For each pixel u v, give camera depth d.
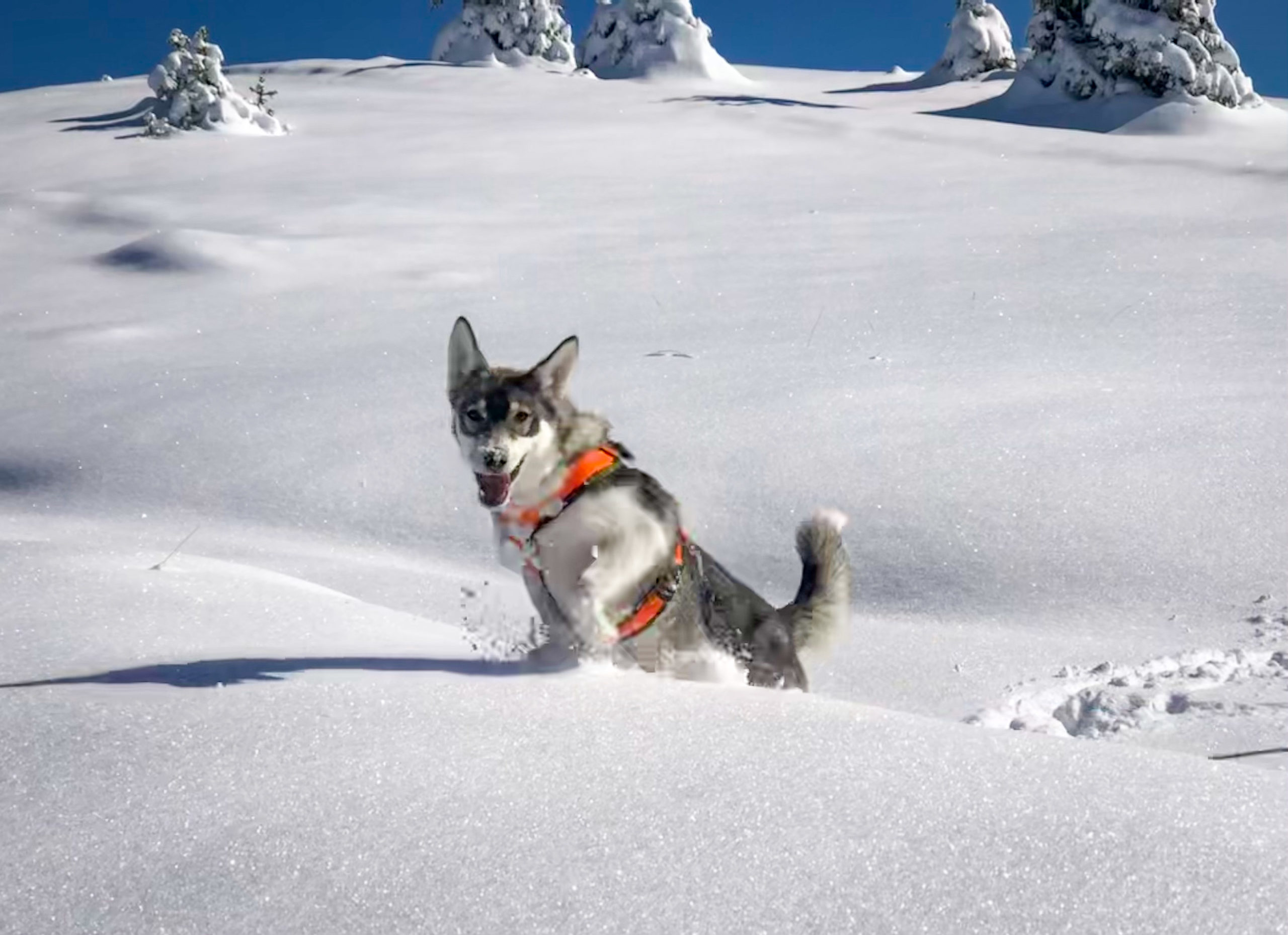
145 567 4.96
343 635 4.22
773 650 4.35
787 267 13.53
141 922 1.96
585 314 11.55
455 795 2.37
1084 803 2.36
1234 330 9.60
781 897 2.03
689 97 33.59
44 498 7.67
